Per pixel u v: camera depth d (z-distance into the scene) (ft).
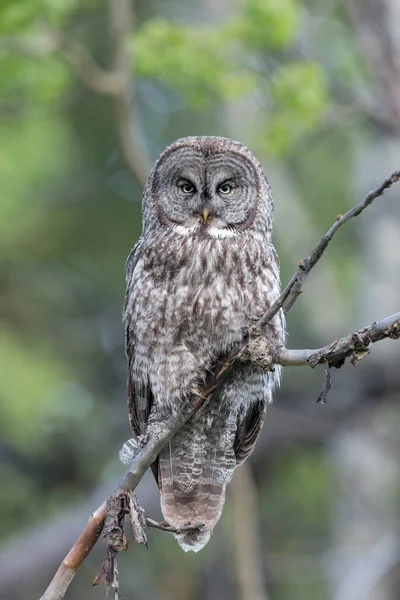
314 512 70.38
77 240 69.00
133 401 31.24
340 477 60.85
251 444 31.32
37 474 65.92
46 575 55.57
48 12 46.50
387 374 56.90
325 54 59.47
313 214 69.21
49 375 62.13
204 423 30.48
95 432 66.13
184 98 49.16
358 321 59.36
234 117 62.49
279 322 29.45
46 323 68.64
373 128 55.72
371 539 57.98
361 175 60.08
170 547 64.49
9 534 64.59
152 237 30.60
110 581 23.80
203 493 31.07
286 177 65.57
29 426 60.23
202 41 47.16
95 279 70.08
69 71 48.24
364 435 58.85
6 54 47.26
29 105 51.65
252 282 29.32
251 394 29.89
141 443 27.12
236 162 30.96
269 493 69.92
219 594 63.16
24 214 65.41
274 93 48.57
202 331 29.19
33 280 68.85
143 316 29.76
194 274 29.22
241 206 30.60
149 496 55.57
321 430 58.65
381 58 49.73
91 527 24.23
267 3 46.60
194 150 30.99
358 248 62.95
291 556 65.46
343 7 53.72
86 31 64.18
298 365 24.14
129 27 46.93
